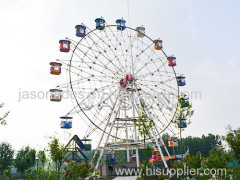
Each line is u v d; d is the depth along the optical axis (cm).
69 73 3766
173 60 4259
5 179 1542
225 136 1955
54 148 1958
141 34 4359
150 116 3669
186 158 1962
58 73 3894
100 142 3719
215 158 1894
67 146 2281
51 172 1903
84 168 2727
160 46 4303
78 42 3888
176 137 4069
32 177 1780
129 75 3947
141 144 3753
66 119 3706
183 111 1984
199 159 1898
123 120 3762
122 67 4169
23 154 6650
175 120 2008
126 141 4034
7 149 7469
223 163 1864
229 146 1933
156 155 3759
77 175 2373
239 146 1861
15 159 6631
